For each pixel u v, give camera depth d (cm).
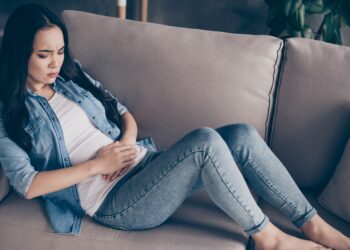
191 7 276
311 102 151
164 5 279
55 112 143
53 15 134
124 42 159
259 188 136
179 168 125
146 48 157
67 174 129
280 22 232
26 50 131
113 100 155
